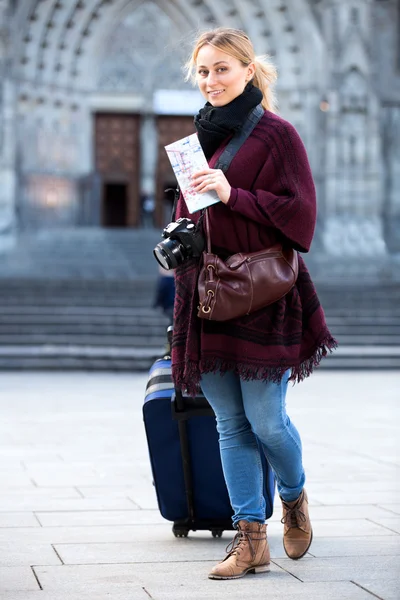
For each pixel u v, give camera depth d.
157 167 54.22
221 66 6.90
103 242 46.12
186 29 53.06
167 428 8.01
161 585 6.68
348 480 11.31
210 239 6.91
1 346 30.61
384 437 15.32
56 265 44.03
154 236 46.84
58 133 51.38
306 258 49.62
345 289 38.97
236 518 7.12
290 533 7.49
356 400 21.36
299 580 6.82
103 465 12.36
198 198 6.69
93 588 6.57
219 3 52.38
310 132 52.00
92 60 52.31
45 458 12.95
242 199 6.65
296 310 6.96
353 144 51.44
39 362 28.67
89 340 31.08
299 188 6.78
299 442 7.27
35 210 50.22
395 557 7.50
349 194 51.44
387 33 52.09
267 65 7.27
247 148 6.88
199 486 8.05
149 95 53.22
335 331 33.62
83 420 17.44
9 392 22.72
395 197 52.66
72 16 51.09
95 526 8.72
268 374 6.72
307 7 51.56
